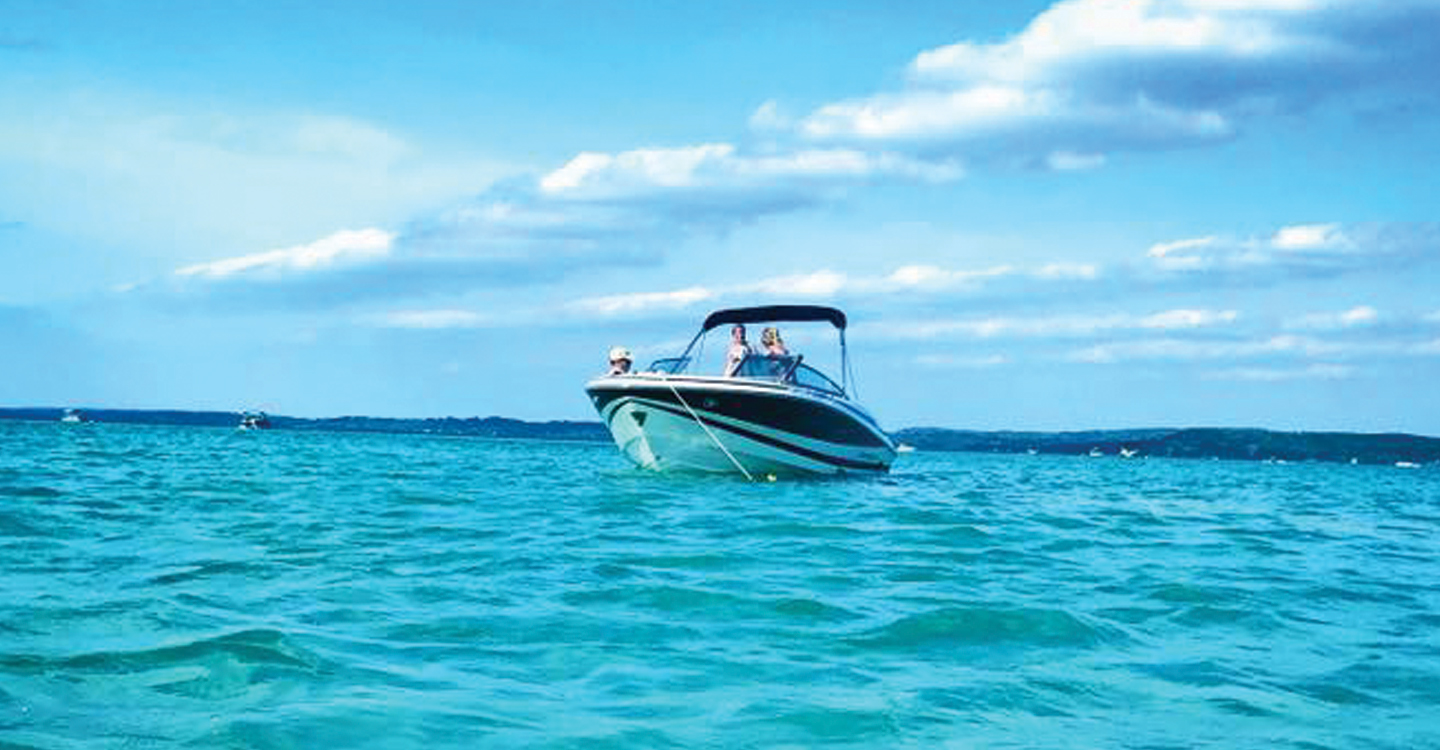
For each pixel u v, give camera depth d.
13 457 23.14
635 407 18.34
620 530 10.80
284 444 47.78
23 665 4.54
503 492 15.95
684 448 18.83
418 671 4.74
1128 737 4.09
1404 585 8.63
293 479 18.23
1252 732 4.20
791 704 4.37
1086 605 6.96
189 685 4.35
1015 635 5.88
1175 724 4.28
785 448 18.61
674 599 6.65
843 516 12.91
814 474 19.86
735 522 11.84
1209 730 4.21
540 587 6.99
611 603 6.48
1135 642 5.85
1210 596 7.52
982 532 11.73
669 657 5.15
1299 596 7.75
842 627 5.95
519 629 5.67
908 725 4.13
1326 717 4.44
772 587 7.25
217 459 26.30
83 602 5.96
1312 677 5.15
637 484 17.92
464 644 5.30
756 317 19.50
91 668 4.54
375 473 21.42
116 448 32.75
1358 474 63.00
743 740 3.91
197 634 5.20
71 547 8.40
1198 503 20.14
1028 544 10.77
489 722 4.01
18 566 7.35
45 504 11.88
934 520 12.85
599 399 19.16
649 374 18.02
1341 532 14.08
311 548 8.78
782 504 14.35
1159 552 10.52
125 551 8.28
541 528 10.83
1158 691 4.79
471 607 6.22
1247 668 5.30
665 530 10.91
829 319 19.64
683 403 17.89
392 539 9.60
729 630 5.79
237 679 4.45
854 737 3.97
